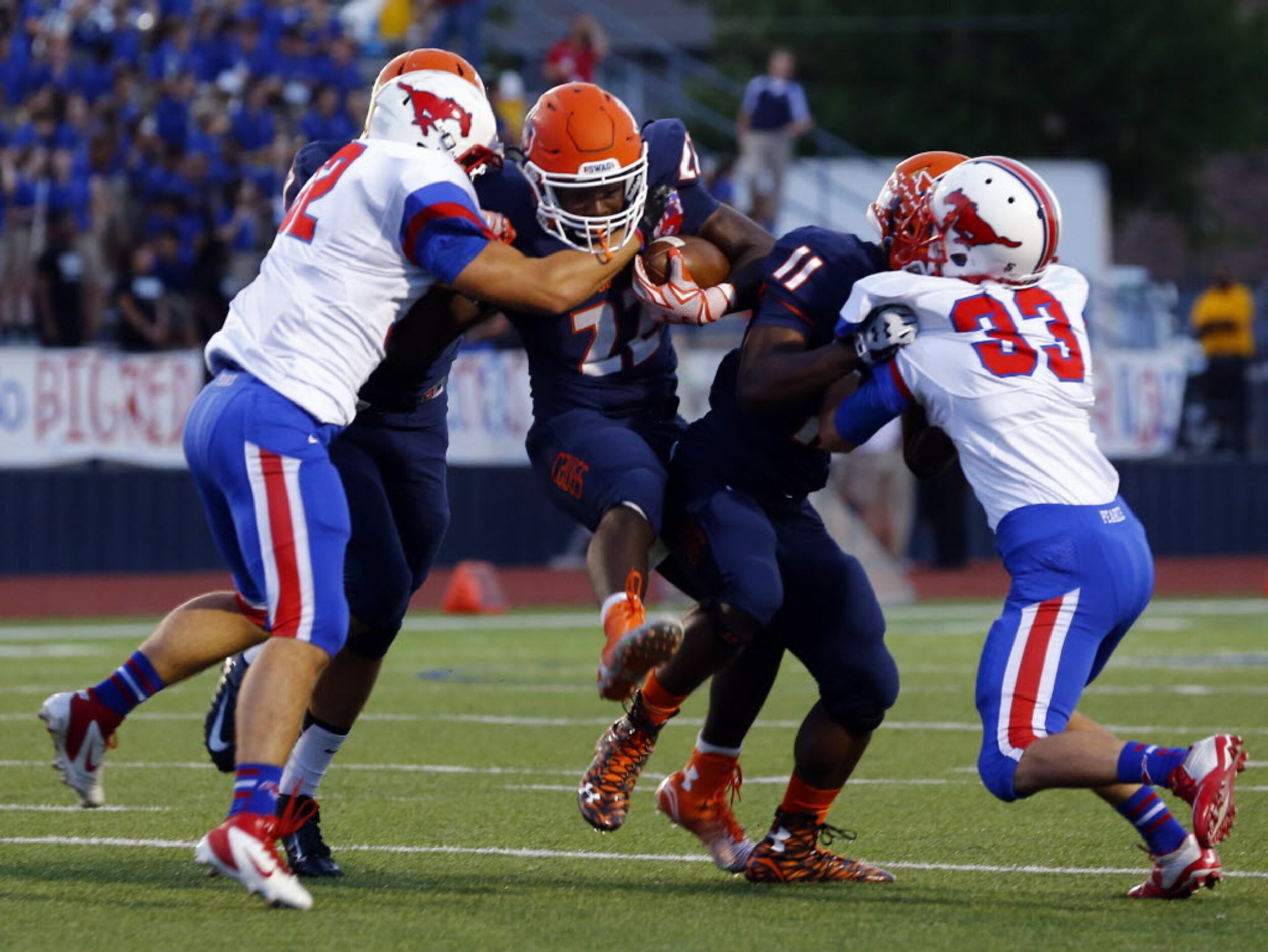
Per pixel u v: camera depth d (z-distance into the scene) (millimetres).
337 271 16016
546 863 18141
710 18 141250
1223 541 67625
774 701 32125
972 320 16312
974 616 48812
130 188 57406
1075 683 15875
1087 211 78375
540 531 60219
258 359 15992
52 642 41844
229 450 15797
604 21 95875
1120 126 123688
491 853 18609
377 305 16125
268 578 15680
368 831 19781
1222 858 18328
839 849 18828
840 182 73875
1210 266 133625
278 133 62531
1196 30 123250
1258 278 133625
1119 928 15016
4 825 19906
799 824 17250
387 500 17922
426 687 33594
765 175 68375
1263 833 19562
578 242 17172
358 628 17703
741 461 17266
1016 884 17078
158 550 55156
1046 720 15758
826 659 17141
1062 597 15945
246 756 15312
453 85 17297
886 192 17297
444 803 21547
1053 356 16375
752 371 16938
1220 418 69188
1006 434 16188
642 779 23703
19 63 60000
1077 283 17031
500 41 95125
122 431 54375
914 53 124375
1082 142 125188
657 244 17812
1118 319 70250
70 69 59969
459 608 50062
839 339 16609
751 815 20938
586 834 19734
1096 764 15227
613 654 15484
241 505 15789
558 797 22000
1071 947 14234
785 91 68125
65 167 55406
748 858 17500
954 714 29906
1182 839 16109
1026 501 16141
